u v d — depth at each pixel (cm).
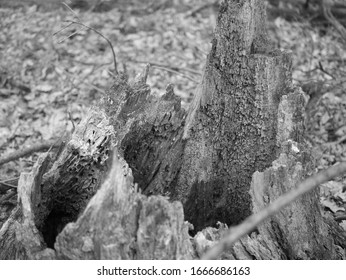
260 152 96
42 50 193
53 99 172
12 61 188
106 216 77
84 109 166
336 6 210
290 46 194
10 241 90
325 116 157
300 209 86
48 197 92
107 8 217
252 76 95
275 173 86
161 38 199
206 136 98
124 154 96
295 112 93
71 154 91
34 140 155
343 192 128
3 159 133
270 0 216
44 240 89
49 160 93
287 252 88
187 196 98
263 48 98
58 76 181
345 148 146
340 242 97
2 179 132
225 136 98
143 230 77
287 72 95
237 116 97
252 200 87
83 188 93
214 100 98
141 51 192
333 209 119
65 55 191
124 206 77
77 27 204
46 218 93
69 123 162
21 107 169
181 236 78
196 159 98
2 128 160
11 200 120
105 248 77
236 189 98
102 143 92
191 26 205
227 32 96
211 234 84
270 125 95
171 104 99
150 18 210
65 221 95
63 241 79
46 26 207
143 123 97
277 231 87
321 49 194
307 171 90
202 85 98
